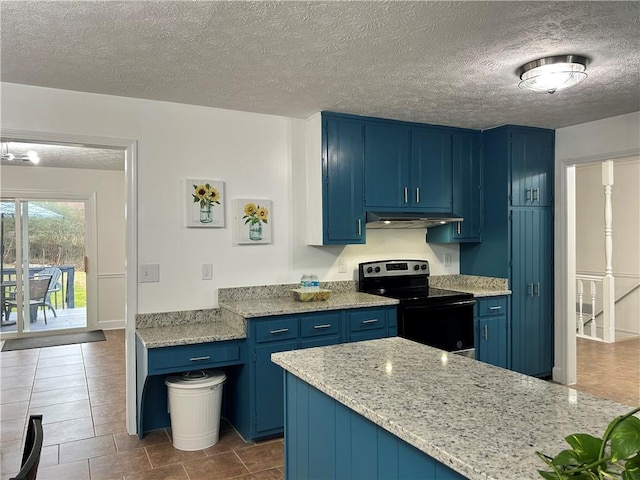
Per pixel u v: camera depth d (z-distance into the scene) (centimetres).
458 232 426
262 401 313
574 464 90
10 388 430
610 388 422
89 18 204
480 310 401
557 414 128
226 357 309
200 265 349
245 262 365
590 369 482
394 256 436
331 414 162
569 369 430
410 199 401
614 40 230
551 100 334
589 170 671
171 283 339
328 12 200
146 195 331
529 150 423
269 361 315
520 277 421
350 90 310
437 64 262
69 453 299
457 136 425
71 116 307
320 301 355
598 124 396
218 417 315
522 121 399
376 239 427
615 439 85
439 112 368
